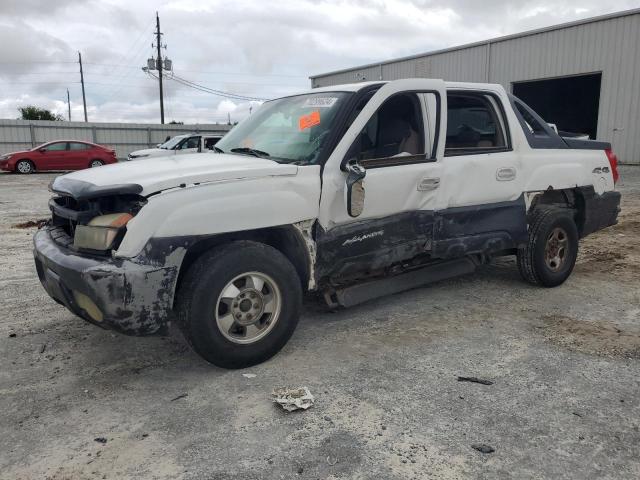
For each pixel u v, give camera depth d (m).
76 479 2.60
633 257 6.94
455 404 3.26
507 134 5.07
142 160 4.21
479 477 2.59
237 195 3.52
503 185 4.97
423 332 4.41
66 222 4.08
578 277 6.05
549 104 24.64
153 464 2.71
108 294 3.20
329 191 3.93
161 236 3.29
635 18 18.91
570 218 5.55
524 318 4.74
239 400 3.33
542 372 3.68
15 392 3.47
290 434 2.96
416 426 3.03
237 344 3.63
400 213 4.40
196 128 38.03
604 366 3.77
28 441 2.93
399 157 4.31
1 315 4.87
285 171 3.72
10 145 32.41
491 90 4.99
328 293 4.37
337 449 2.81
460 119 4.82
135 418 3.14
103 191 3.26
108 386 3.54
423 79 4.45
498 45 23.62
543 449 2.81
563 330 4.45
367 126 4.28
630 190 13.44
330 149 3.96
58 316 4.84
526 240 5.29
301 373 3.68
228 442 2.88
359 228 4.16
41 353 4.05
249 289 3.63
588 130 24.27
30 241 8.26
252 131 4.67
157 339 4.30
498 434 2.95
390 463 2.70
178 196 3.34
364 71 30.86
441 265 4.96
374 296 4.51
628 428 3.00
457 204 4.70
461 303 5.14
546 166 5.31
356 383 3.53
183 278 3.51
